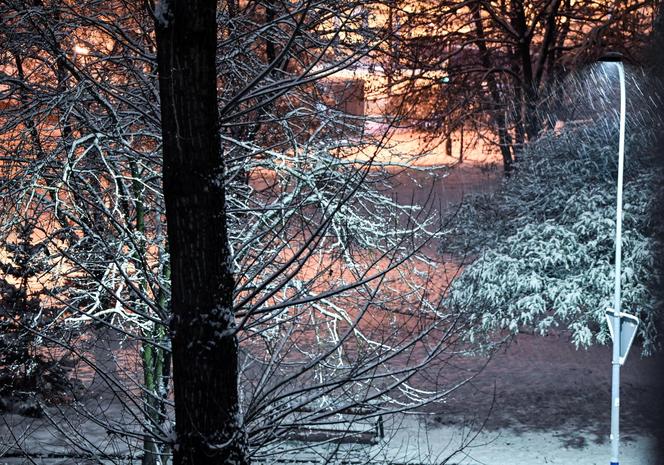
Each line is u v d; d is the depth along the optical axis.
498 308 19.03
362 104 31.70
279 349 9.82
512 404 19.86
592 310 18.83
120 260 11.53
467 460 16.77
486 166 34.28
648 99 22.31
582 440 18.06
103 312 11.44
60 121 11.55
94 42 15.27
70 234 12.66
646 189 20.00
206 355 7.59
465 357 22.64
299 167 12.00
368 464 10.26
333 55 16.34
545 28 34.38
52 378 17.41
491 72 34.00
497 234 21.94
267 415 8.87
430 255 29.28
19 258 14.57
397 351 9.05
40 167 11.08
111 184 12.84
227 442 7.58
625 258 19.03
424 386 20.55
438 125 33.91
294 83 9.15
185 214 7.55
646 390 20.92
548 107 27.69
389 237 12.74
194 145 7.50
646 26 29.12
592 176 21.30
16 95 14.26
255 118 13.88
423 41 33.28
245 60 15.05
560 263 19.75
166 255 12.15
